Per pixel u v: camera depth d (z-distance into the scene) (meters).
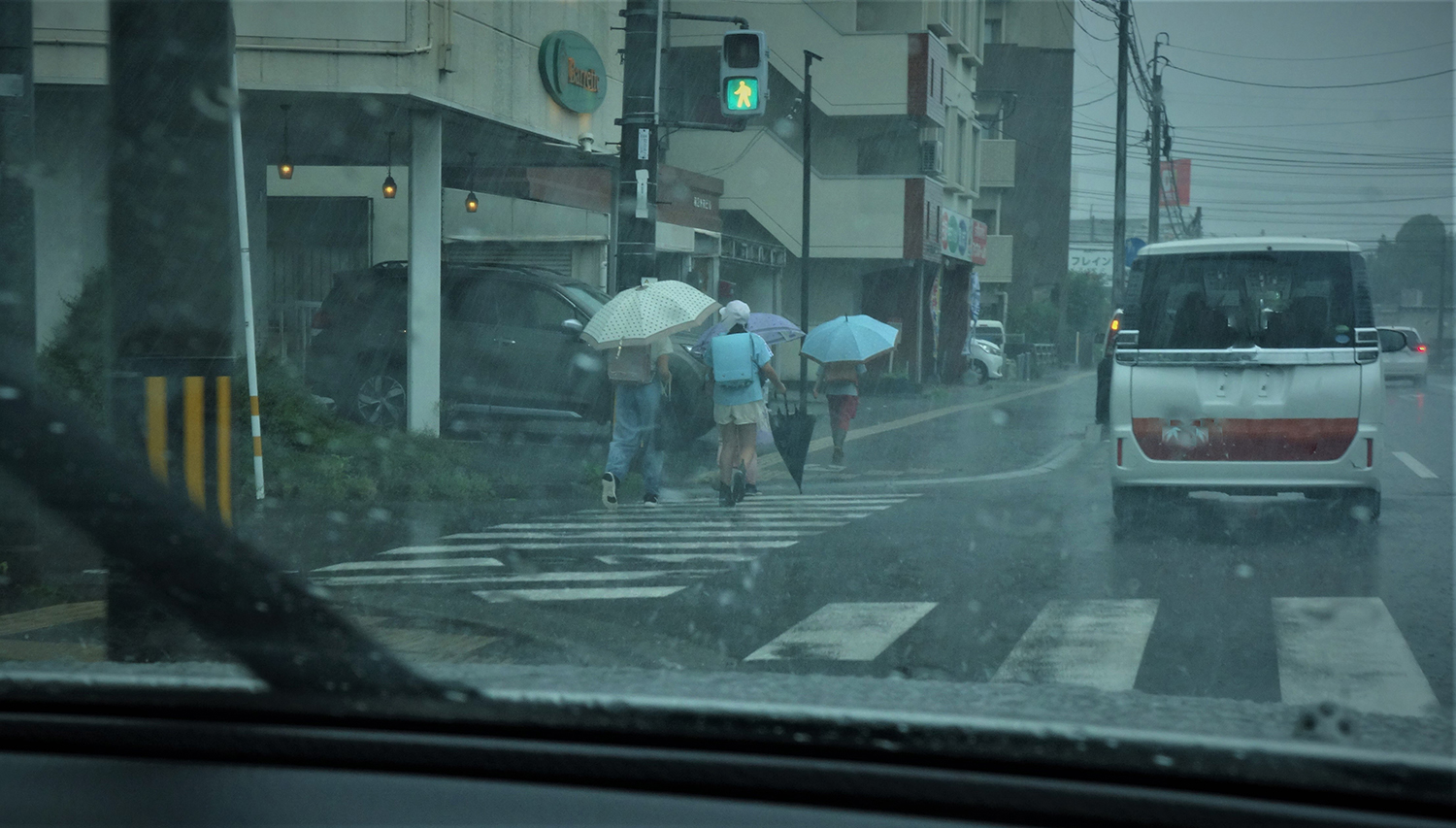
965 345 40.00
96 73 12.71
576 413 15.45
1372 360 9.53
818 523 10.62
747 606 7.04
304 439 12.67
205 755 2.00
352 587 7.52
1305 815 1.68
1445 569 8.18
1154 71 30.16
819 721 1.89
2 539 6.92
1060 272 57.47
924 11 33.62
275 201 25.75
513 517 10.92
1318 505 11.42
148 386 4.75
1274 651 5.89
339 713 2.00
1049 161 57.16
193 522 2.60
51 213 13.29
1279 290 9.79
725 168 31.72
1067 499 12.36
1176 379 9.77
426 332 14.33
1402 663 5.65
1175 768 1.75
